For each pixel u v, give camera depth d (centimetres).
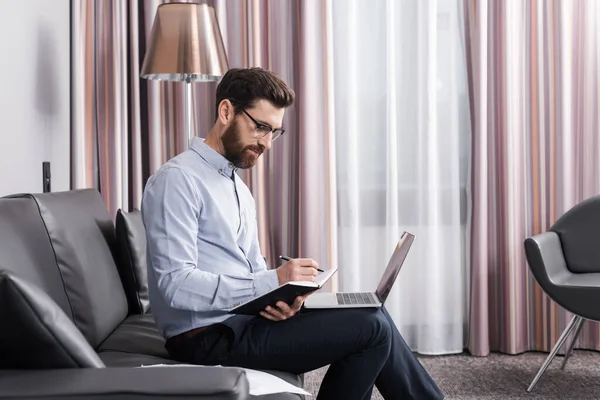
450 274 371
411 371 205
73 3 336
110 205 346
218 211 201
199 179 200
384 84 371
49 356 135
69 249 203
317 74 358
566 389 310
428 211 365
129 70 352
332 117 359
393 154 364
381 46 370
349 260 368
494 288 373
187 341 197
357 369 196
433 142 363
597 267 338
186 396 122
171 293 187
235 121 203
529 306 374
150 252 194
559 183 365
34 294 133
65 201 221
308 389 315
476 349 365
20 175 254
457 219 370
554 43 363
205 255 201
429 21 359
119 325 240
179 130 358
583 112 365
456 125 367
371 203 375
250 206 224
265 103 202
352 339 194
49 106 296
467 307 377
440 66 368
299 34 357
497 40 365
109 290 228
